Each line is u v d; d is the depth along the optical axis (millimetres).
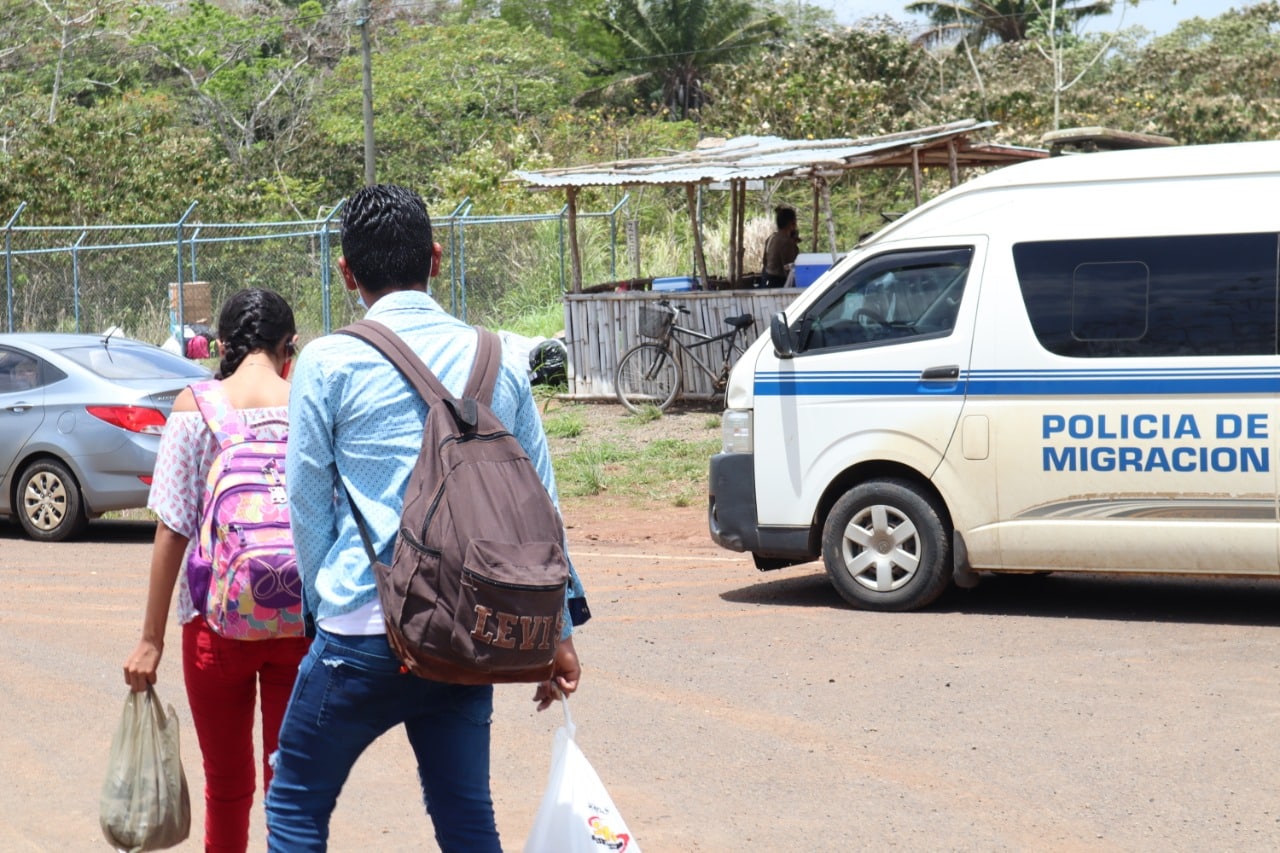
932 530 10359
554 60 61875
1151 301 9766
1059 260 10008
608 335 22422
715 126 41312
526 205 37250
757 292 21156
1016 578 12047
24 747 7488
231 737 4973
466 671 3777
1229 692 8148
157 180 38812
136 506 14484
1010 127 36906
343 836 6160
